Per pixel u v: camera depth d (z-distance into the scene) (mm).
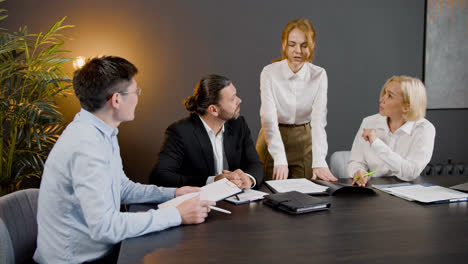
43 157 3000
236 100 2014
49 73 2879
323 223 1310
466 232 1217
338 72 4012
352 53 4016
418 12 4098
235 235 1196
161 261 1006
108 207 1167
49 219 1204
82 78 1213
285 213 1427
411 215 1398
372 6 4000
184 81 3750
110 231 1137
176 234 1207
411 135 2174
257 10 3783
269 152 2480
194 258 1023
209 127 1989
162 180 1790
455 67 4168
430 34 4105
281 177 2344
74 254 1209
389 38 4074
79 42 3582
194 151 1921
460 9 4117
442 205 1531
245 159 2107
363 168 2256
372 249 1078
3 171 2916
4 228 1110
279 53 3863
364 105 4109
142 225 1191
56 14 3518
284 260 1007
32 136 2855
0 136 2732
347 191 1736
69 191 1185
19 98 2840
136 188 1585
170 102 3750
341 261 999
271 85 2537
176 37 3701
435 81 4148
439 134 4223
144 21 3648
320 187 1802
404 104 2117
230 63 3791
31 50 3506
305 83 2527
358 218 1362
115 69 1226
